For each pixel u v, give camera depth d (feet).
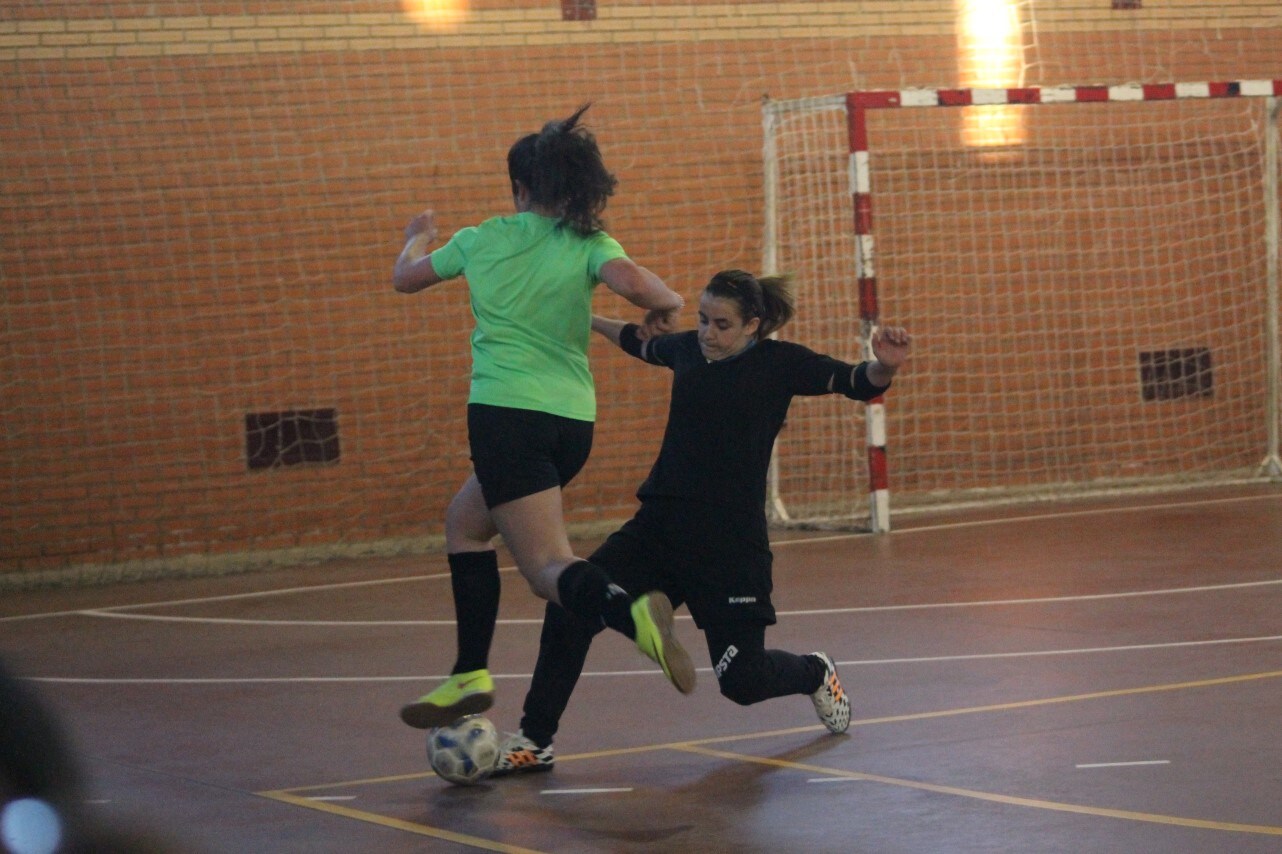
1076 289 62.44
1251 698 24.81
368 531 55.06
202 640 37.04
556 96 57.00
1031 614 35.32
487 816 19.02
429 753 20.76
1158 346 63.57
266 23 53.83
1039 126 62.08
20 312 51.39
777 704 26.16
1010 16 62.13
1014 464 61.77
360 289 54.90
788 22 59.72
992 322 61.41
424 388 55.72
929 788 19.58
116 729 26.16
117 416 52.34
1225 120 64.13
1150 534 49.70
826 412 59.72
